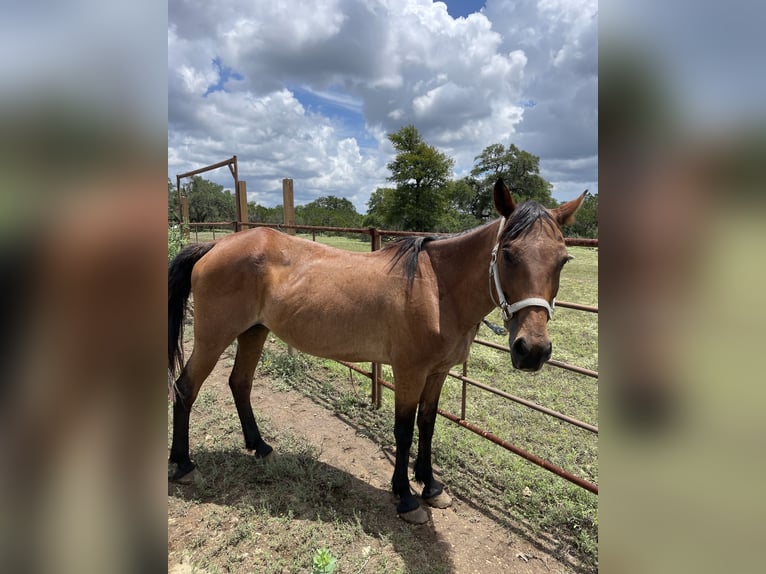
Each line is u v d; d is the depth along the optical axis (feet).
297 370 14.93
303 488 8.57
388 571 6.66
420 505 8.35
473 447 10.28
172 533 7.22
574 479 7.66
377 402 12.40
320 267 8.48
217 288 8.60
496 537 7.57
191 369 8.89
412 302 7.51
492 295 6.64
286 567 6.65
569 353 17.51
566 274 40.78
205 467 9.17
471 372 15.40
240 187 22.35
